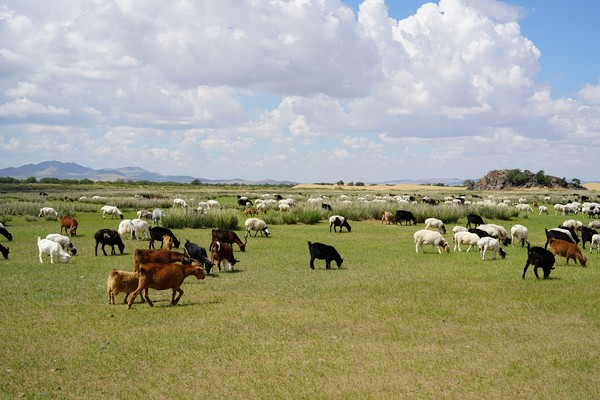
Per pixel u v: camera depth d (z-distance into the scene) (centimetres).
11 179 16700
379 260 2227
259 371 908
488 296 1495
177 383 855
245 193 9944
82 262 2042
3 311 1278
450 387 847
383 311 1317
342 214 4503
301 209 4459
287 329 1155
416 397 809
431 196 8856
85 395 804
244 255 2339
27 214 4372
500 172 18238
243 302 1408
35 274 1767
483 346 1048
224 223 3600
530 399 804
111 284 1341
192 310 1315
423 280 1744
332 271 1925
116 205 5522
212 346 1034
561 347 1042
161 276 1335
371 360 965
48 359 951
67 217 3030
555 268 2016
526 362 957
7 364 923
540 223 4375
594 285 1659
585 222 4481
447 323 1213
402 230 3650
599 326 1190
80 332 1115
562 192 13562
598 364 947
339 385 852
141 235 3038
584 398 807
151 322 1199
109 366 923
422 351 1017
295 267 2012
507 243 2889
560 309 1342
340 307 1357
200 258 1830
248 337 1095
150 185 16638
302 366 933
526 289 1597
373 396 811
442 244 2472
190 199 6400
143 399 794
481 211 4788
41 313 1263
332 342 1067
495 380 874
